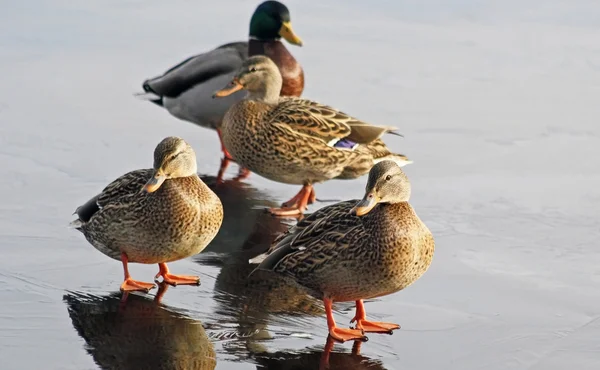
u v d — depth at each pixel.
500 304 10.08
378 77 17.95
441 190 13.39
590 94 17.23
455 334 9.38
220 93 13.35
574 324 9.59
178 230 9.88
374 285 9.12
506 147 15.04
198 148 15.48
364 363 8.70
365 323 9.49
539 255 11.38
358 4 21.83
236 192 13.61
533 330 9.44
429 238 9.21
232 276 10.66
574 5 21.52
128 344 8.84
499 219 12.44
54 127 15.48
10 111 15.99
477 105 16.75
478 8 21.45
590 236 11.91
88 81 17.56
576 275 10.84
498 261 11.20
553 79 17.91
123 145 15.01
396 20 20.91
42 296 9.87
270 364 8.55
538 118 16.19
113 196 10.28
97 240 10.35
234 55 15.86
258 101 13.34
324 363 8.66
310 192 13.41
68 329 9.11
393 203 9.05
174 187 9.88
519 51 19.20
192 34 19.97
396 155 13.78
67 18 20.52
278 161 13.16
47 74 17.72
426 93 17.27
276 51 16.03
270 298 10.11
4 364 8.37
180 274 10.68
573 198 13.12
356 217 9.29
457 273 10.87
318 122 13.20
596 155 14.70
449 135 15.50
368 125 13.55
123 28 20.16
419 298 10.24
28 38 19.31
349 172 13.54
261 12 16.03
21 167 13.83
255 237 11.84
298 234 9.63
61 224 11.90
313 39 19.72
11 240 11.34
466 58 18.89
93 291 10.08
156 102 16.44
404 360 8.80
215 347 8.86
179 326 9.27
